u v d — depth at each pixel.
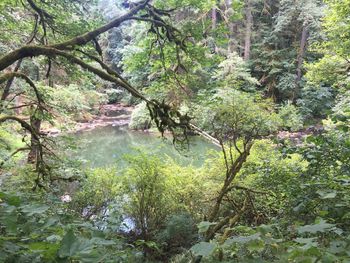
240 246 1.74
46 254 1.21
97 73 3.71
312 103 18.23
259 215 3.84
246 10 20.86
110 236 2.79
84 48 5.03
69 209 5.04
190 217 5.82
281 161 4.06
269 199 3.96
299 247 1.23
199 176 6.45
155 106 3.85
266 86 20.62
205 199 6.24
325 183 2.56
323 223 1.40
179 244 5.45
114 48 24.36
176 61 5.21
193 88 5.71
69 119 7.35
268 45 21.55
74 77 5.39
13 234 1.40
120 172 6.70
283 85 19.70
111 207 4.60
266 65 20.88
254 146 5.32
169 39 4.59
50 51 3.52
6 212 1.40
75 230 2.08
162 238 5.50
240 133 5.44
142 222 5.99
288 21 19.23
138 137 17.20
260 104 5.59
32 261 1.27
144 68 6.19
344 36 10.20
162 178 6.27
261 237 1.40
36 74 8.32
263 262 1.41
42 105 4.94
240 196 5.02
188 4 4.69
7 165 5.32
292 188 2.96
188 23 4.75
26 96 5.70
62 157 5.68
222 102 5.11
